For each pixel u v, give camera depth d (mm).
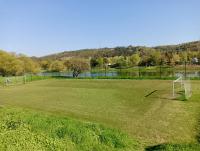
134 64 145875
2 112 20297
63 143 14680
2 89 58812
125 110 28938
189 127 21297
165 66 134250
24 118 17734
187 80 62094
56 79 83562
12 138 14086
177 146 16031
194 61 138500
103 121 23625
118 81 68125
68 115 26641
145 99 36688
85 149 14828
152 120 23906
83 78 82438
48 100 38500
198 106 30297
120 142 16281
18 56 118250
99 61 144375
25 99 40469
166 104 32156
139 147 16578
